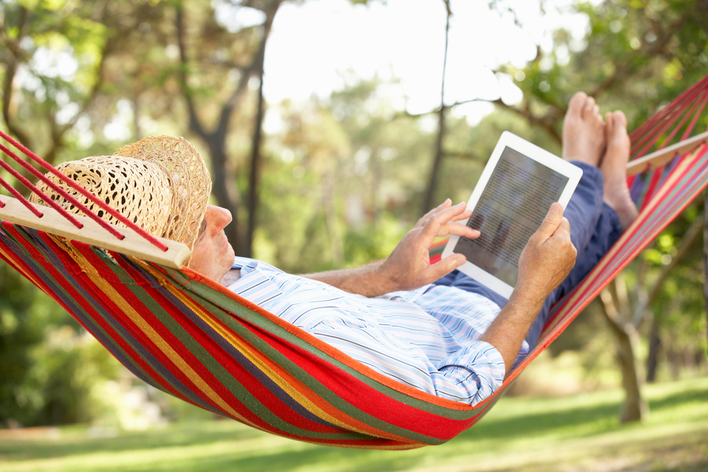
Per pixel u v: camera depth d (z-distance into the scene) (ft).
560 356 81.76
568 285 7.42
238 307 4.25
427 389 5.04
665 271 29.76
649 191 8.86
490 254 6.42
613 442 26.13
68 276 4.48
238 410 5.15
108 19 31.89
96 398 60.23
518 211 6.44
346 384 4.61
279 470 27.96
